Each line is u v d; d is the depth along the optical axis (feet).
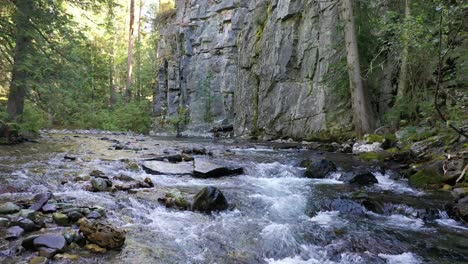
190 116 94.99
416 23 25.62
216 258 13.03
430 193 23.09
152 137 72.59
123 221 15.94
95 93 110.42
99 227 13.17
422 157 31.53
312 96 59.57
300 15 65.92
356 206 20.27
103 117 98.43
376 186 25.49
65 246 12.20
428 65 39.83
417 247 14.89
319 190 23.94
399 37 27.73
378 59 51.52
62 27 41.68
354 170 29.30
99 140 52.65
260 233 15.80
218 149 45.70
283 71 66.39
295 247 14.53
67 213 14.98
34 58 38.81
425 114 38.37
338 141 52.37
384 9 51.01
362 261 13.42
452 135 31.27
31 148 37.73
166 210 18.34
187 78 100.07
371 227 17.30
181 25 104.12
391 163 33.27
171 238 14.55
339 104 55.11
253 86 74.95
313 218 18.76
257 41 76.59
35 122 47.78
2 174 22.45
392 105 49.19
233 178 27.61
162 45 111.14
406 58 38.60
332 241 15.28
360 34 51.06
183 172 27.76
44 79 41.24
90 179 22.38
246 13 89.76
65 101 47.03
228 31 91.76
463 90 37.22
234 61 89.56
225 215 18.30
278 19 69.46
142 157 33.86
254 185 25.11
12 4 37.63
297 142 59.21
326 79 53.62
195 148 40.55
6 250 11.51
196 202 18.71
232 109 87.51
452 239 15.84
